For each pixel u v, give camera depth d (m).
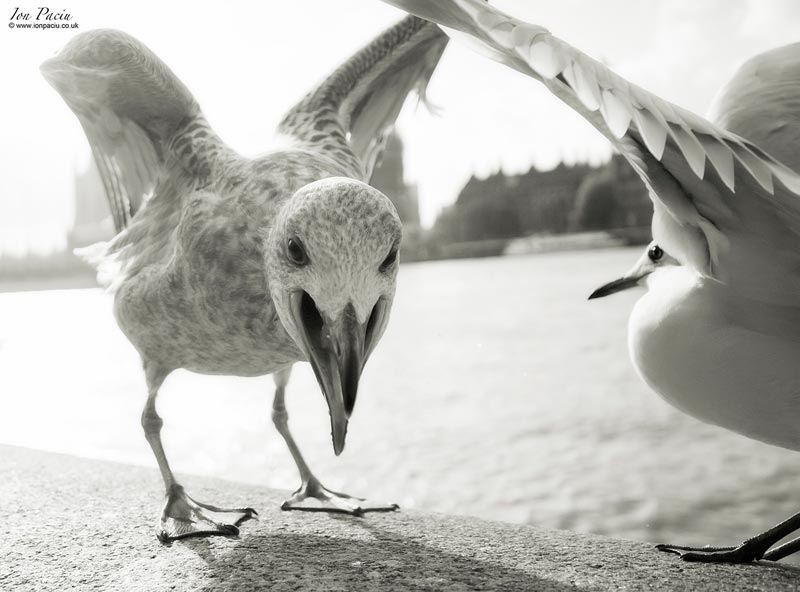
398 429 1.49
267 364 0.57
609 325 2.96
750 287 0.49
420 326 3.17
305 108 0.64
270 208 0.52
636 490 1.11
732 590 0.49
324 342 0.46
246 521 0.63
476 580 0.50
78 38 0.57
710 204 0.46
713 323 0.50
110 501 0.68
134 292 0.58
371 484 1.16
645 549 0.58
